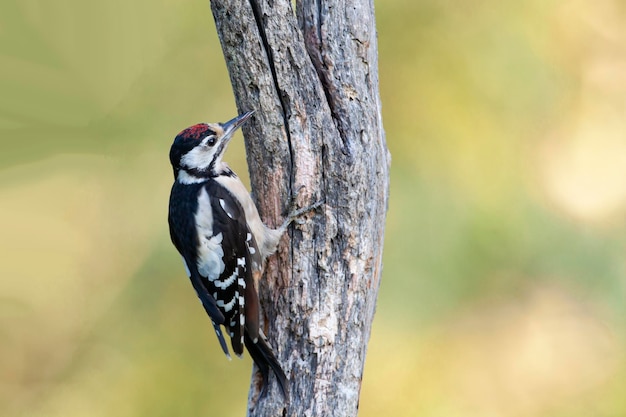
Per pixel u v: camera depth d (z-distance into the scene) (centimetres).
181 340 1216
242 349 761
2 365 1251
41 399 1239
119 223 1288
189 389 1198
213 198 793
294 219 733
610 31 1295
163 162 1295
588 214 1272
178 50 1319
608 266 1220
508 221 1212
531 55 1266
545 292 1209
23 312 1269
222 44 724
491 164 1237
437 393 1160
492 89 1257
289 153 732
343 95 725
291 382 732
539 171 1275
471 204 1211
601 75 1302
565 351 1189
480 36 1266
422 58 1265
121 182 1301
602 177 1276
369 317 754
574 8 1291
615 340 1194
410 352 1169
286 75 716
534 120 1265
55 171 1309
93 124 1315
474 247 1199
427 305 1181
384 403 1156
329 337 730
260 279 754
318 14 724
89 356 1239
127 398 1209
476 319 1194
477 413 1167
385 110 1259
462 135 1245
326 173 727
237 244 759
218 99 1299
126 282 1257
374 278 751
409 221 1205
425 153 1241
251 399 755
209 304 792
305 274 736
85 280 1275
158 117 1305
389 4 1267
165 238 1247
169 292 1236
